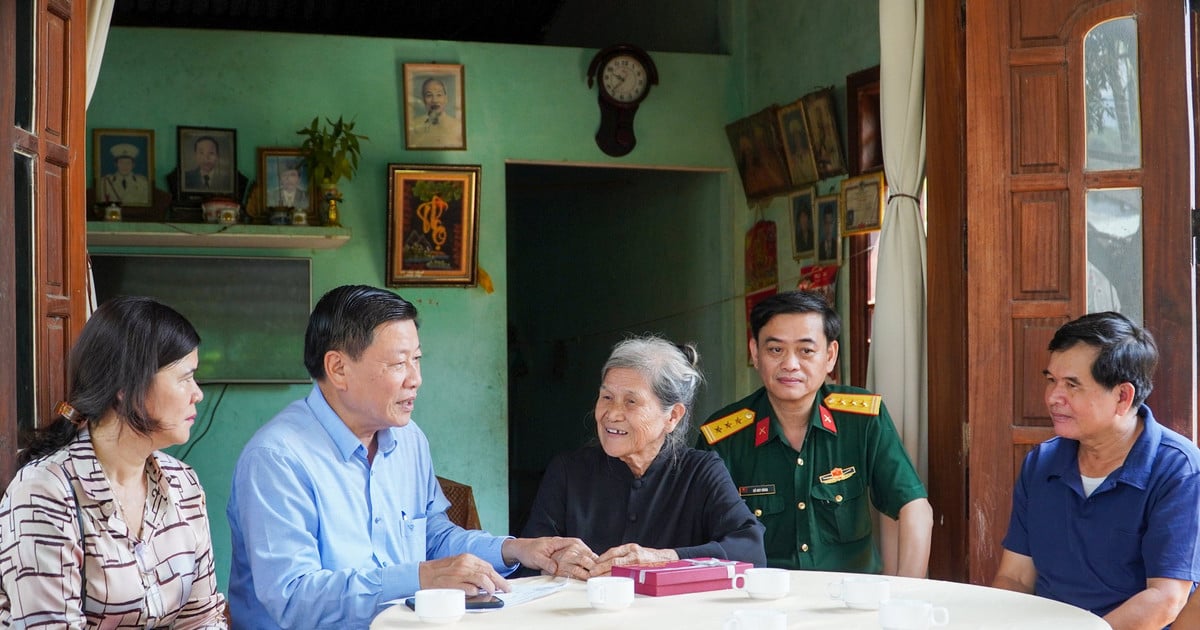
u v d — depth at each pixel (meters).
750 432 3.64
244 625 2.65
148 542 2.35
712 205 6.78
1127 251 3.76
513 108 6.41
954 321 3.98
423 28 8.20
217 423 6.11
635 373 2.95
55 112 3.21
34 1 3.05
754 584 2.40
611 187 8.36
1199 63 3.68
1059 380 2.97
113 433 2.30
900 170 4.27
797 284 5.98
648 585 2.46
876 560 4.02
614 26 8.05
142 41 6.00
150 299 2.32
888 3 4.27
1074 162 3.77
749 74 6.59
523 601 2.36
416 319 2.76
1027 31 3.82
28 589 2.16
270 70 6.14
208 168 6.02
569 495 3.03
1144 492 2.91
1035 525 3.12
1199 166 3.69
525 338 9.68
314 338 2.69
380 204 6.29
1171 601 2.79
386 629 2.14
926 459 4.19
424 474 3.04
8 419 2.81
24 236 2.99
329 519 2.63
